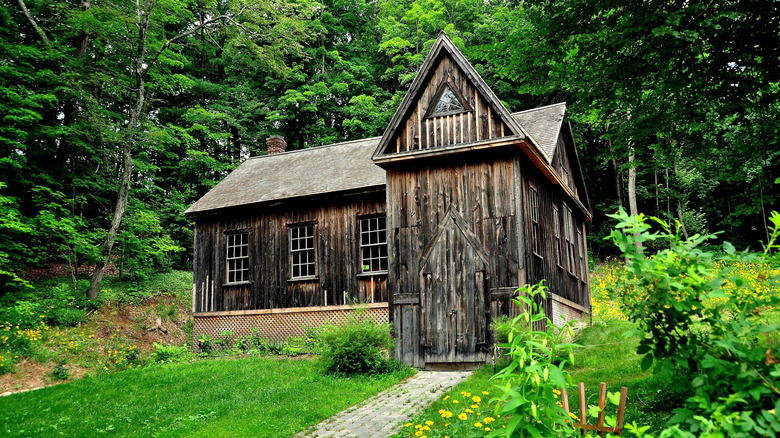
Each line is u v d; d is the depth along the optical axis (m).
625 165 10.16
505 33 31.61
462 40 32.00
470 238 12.64
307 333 15.69
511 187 12.45
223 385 10.95
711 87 8.38
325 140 35.34
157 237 23.58
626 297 3.36
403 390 10.00
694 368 3.47
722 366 2.87
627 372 8.73
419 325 12.78
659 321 3.27
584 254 20.39
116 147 23.09
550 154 14.33
